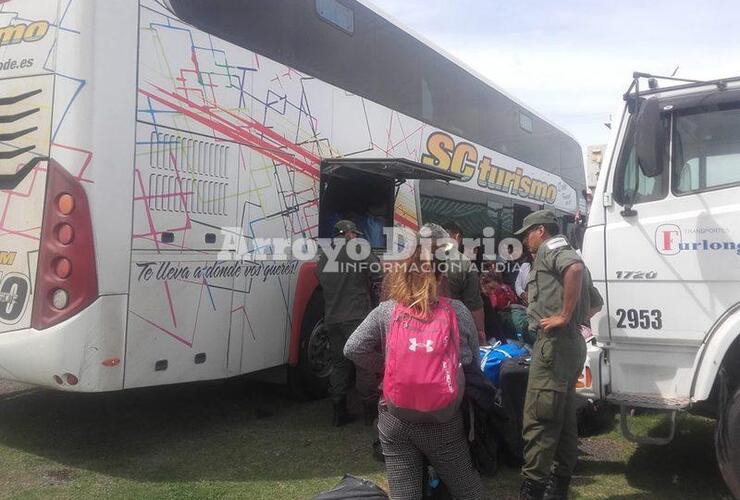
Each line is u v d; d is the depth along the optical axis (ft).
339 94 22.04
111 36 14.75
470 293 17.15
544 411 12.59
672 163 14.03
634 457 16.75
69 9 14.58
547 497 13.37
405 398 9.67
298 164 20.06
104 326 14.39
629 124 14.44
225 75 17.48
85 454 16.14
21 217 14.85
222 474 15.14
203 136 16.75
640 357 14.16
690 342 13.57
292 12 20.15
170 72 15.94
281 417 19.83
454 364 9.74
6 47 15.31
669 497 14.17
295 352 20.03
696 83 14.03
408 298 10.13
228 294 17.52
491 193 32.55
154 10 15.65
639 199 14.19
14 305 14.82
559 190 42.50
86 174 14.37
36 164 14.74
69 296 14.24
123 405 20.35
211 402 21.21
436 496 11.41
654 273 13.89
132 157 15.03
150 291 15.37
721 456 13.10
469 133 30.60
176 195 15.99
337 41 22.12
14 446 16.49
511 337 23.09
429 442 10.15
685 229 13.67
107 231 14.52
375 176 23.95
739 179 13.62
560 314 12.59
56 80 14.57
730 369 13.61
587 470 15.83
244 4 18.28
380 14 24.71
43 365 14.35
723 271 13.30
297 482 14.75
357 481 10.98
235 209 17.69
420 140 26.55
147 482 14.46
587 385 14.21
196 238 16.51
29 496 13.47
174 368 15.98
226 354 17.48
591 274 14.52
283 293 19.54
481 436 11.87
